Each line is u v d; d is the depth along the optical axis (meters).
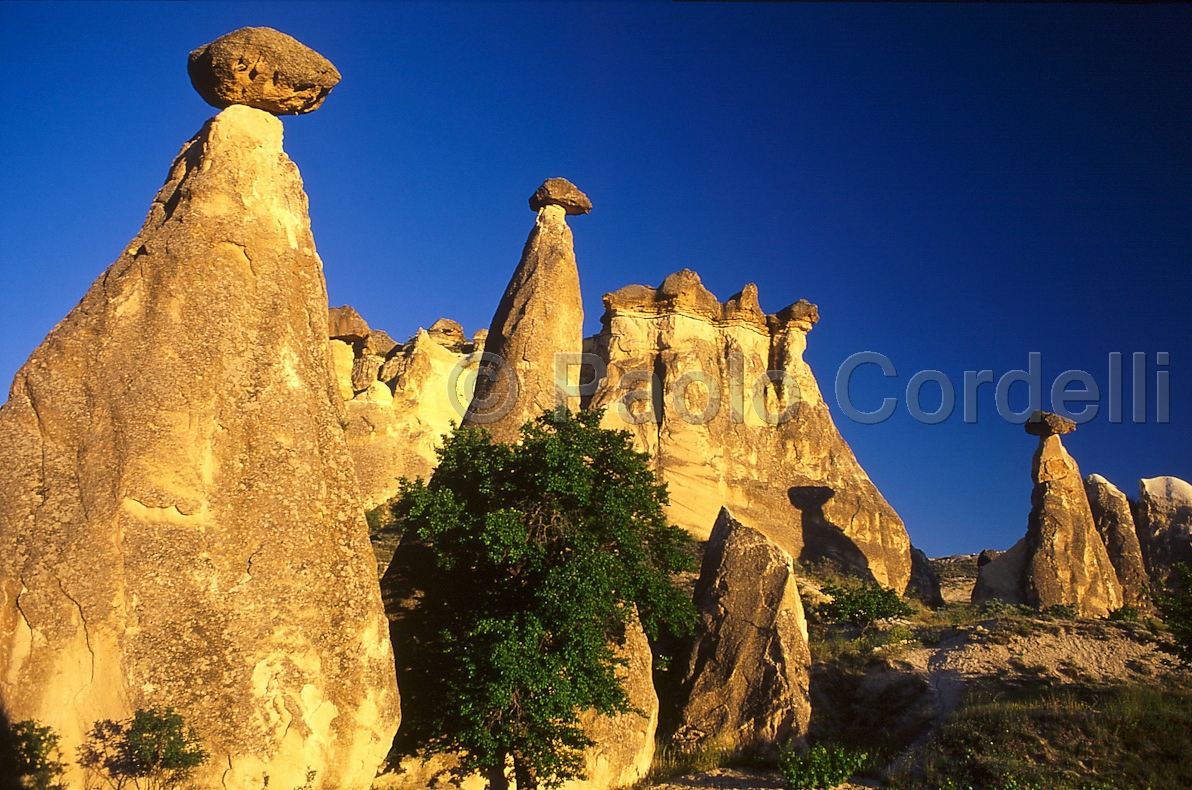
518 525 14.05
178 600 10.75
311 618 11.44
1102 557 32.09
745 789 15.53
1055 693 17.70
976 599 33.25
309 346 12.57
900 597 30.98
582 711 14.93
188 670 10.61
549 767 13.47
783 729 17.50
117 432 11.06
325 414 12.44
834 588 26.27
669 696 18.72
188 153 13.15
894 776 15.88
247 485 11.49
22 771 9.76
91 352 11.43
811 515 33.09
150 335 11.52
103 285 11.88
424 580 15.30
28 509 10.68
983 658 19.81
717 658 18.58
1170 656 18.78
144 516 10.88
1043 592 30.91
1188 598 17.41
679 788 15.50
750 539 19.92
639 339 34.94
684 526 30.98
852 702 19.81
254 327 12.06
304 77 12.99
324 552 11.79
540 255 19.33
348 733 11.41
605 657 14.62
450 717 13.98
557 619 13.95
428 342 34.78
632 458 15.85
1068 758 15.30
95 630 10.38
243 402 11.73
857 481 34.88
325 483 12.07
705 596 19.58
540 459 14.87
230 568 11.12
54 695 10.20
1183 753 14.93
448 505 14.50
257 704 10.84
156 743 10.02
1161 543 36.22
